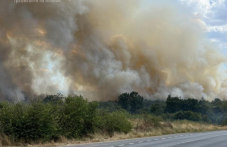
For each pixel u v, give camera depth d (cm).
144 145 1511
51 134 1658
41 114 1608
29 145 1471
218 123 6366
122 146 1454
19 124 1530
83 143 1703
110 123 2388
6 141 1445
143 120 3266
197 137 2233
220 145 1537
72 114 1947
